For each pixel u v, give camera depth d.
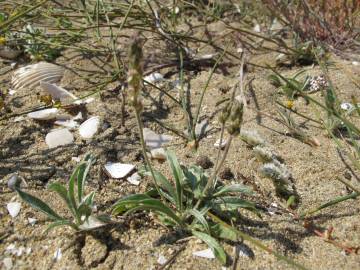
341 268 0.21
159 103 0.31
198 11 0.44
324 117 0.31
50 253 0.21
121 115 0.30
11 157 0.26
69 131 0.28
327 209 0.24
